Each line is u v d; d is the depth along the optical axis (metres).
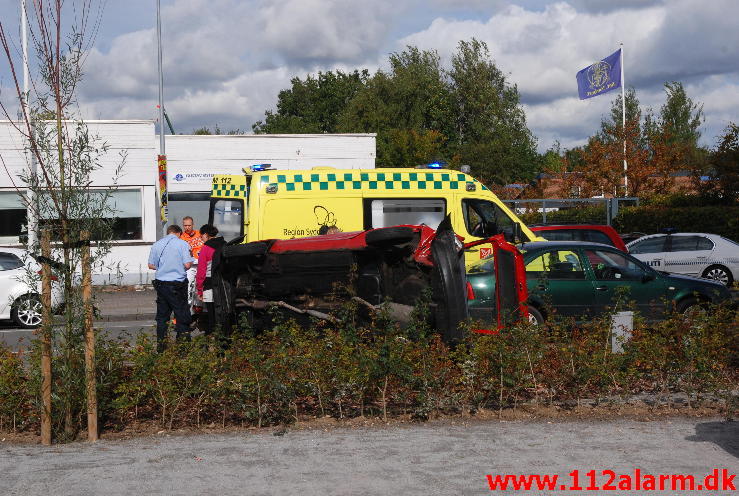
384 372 7.89
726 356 9.28
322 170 14.66
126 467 6.31
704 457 6.54
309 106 102.00
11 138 25.69
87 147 7.32
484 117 70.00
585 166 47.00
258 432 7.54
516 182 68.69
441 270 10.00
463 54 71.06
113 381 7.66
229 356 7.96
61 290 7.31
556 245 13.40
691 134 70.50
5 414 7.62
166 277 12.39
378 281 10.68
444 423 7.81
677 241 24.47
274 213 14.34
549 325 9.34
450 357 8.45
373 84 68.62
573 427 7.61
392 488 5.74
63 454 6.77
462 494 5.62
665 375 9.09
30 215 7.22
